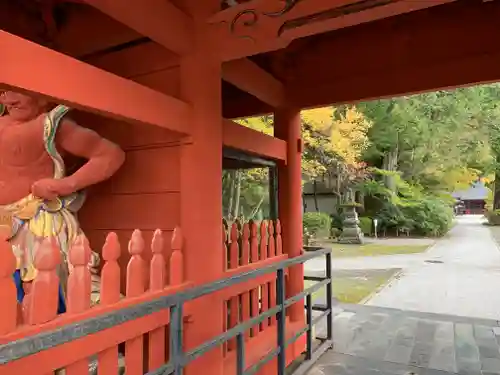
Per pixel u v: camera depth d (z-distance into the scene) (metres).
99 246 2.62
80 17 2.69
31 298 1.39
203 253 2.30
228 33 2.31
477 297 6.99
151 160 2.47
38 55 1.49
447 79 3.26
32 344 1.19
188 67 2.34
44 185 2.06
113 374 1.75
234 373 2.66
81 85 1.64
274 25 2.21
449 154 17.64
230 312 2.85
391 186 19.17
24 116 2.16
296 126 3.93
